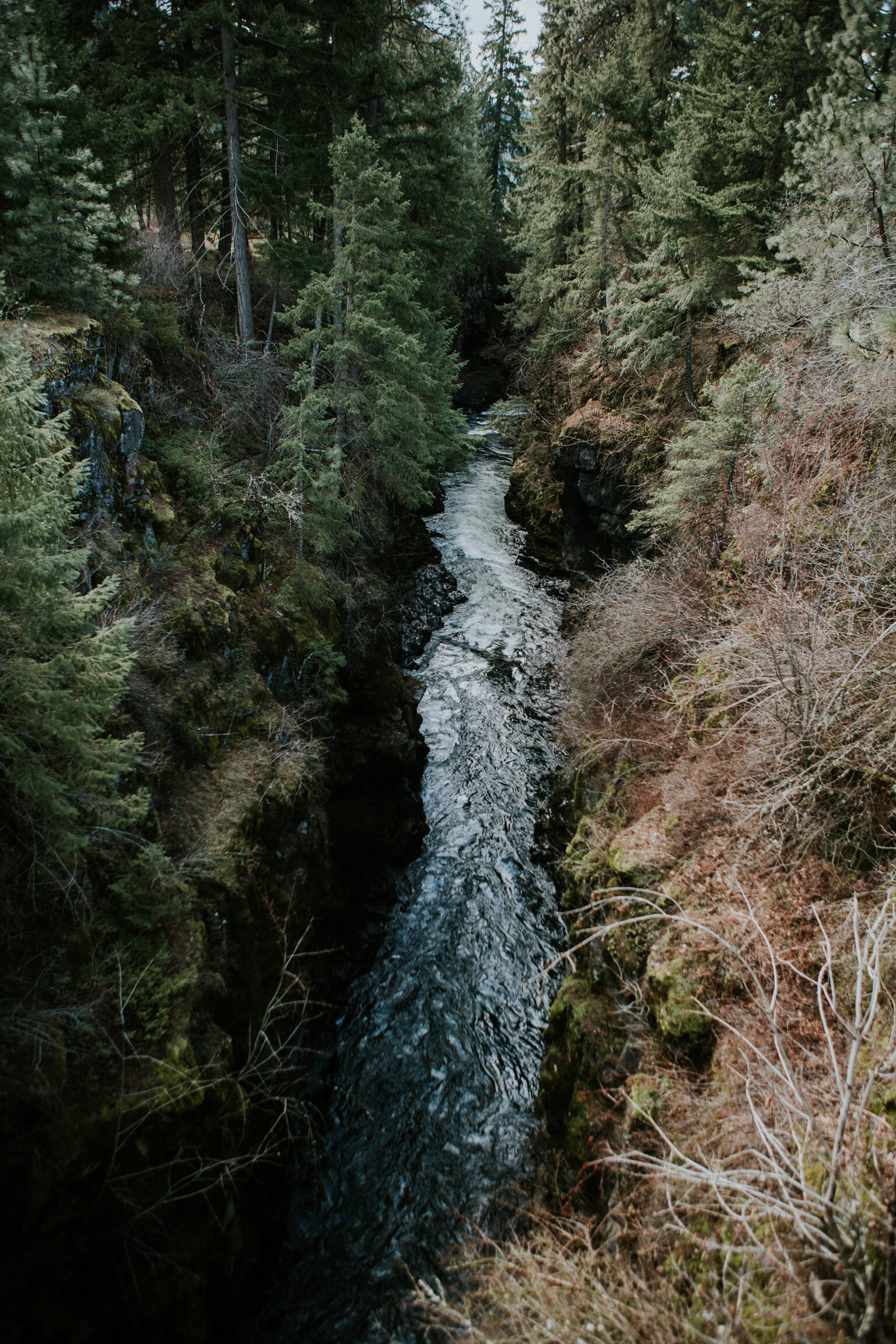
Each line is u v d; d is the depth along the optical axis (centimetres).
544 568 2033
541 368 2450
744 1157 394
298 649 1030
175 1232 516
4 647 483
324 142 1484
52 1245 452
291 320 1184
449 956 925
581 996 670
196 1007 577
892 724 546
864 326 797
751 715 639
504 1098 763
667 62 2031
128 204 1527
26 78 791
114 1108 490
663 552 1138
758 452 867
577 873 754
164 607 817
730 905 536
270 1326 588
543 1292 379
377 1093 768
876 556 665
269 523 1137
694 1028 485
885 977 435
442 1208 666
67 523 516
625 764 820
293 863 816
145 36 1274
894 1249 291
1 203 881
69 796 515
